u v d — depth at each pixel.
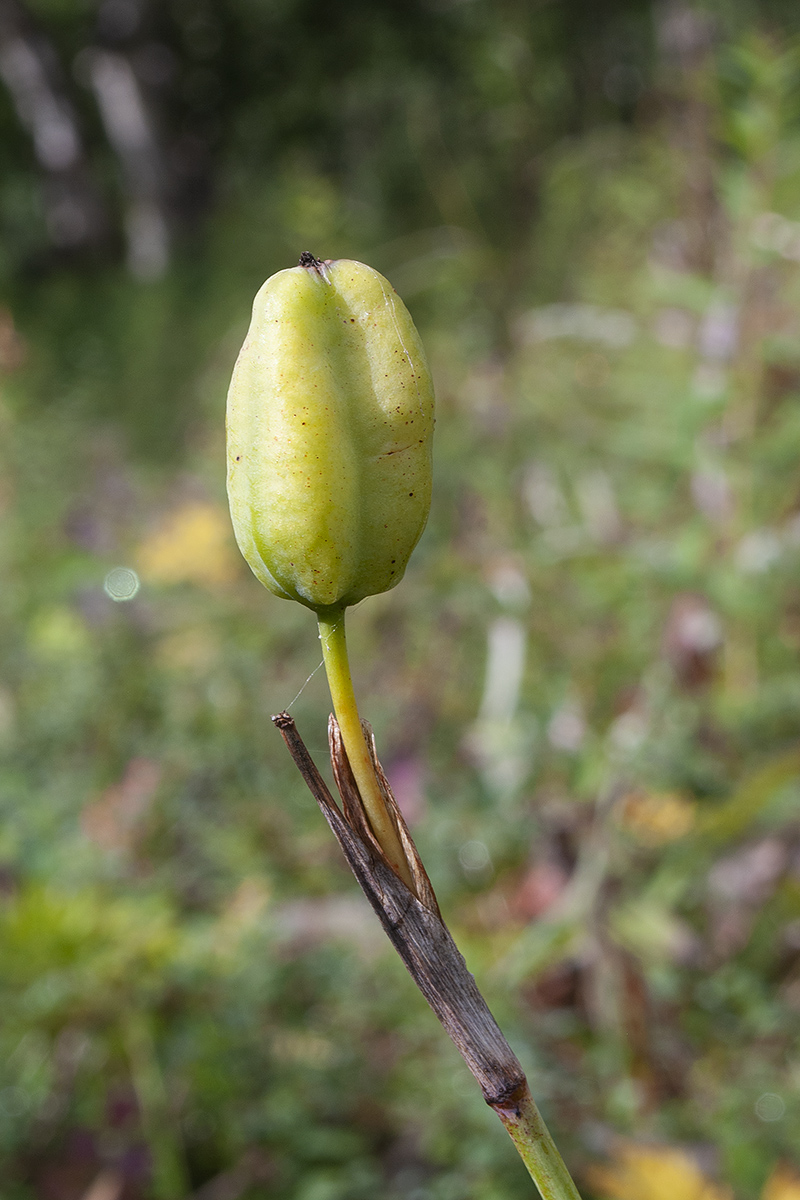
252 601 1.00
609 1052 0.55
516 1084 0.27
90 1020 0.58
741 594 0.66
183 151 4.40
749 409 0.70
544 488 0.93
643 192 1.06
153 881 0.72
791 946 0.61
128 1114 0.59
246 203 2.67
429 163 1.48
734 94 0.80
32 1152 0.58
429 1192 0.52
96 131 5.21
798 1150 0.49
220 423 1.54
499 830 0.67
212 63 4.16
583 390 0.98
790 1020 0.56
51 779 0.84
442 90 1.92
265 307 0.26
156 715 0.90
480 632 0.87
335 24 2.97
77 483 1.53
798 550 0.68
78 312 2.80
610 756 0.61
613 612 0.79
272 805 0.76
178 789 0.79
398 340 0.27
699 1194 0.47
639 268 1.05
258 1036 0.60
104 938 0.58
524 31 1.48
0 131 4.91
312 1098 0.57
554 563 0.78
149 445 1.68
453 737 0.81
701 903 0.64
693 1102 0.54
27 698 0.94
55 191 4.64
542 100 1.45
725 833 0.57
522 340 1.01
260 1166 0.56
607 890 0.57
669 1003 0.58
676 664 0.68
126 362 2.09
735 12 1.00
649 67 1.56
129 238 4.60
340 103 2.85
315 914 0.68
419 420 0.26
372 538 0.26
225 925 0.65
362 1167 0.53
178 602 1.00
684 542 0.68
